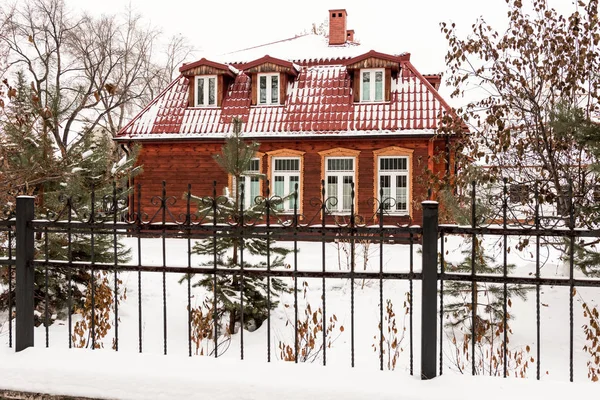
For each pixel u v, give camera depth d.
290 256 10.65
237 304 6.34
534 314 7.34
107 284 7.46
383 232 3.47
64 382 3.52
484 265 6.63
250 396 3.26
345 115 15.53
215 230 3.68
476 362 5.79
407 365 5.50
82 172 7.19
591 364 5.86
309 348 5.91
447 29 9.16
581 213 6.89
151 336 6.63
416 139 14.82
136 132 16.42
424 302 3.39
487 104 9.19
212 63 16.59
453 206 6.95
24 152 6.39
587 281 3.19
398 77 16.08
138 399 3.37
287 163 15.87
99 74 26.47
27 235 4.01
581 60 8.23
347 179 15.49
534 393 3.09
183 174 16.20
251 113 16.27
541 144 8.55
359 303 7.96
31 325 4.02
